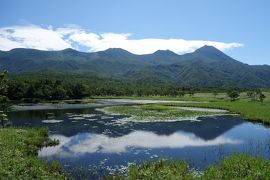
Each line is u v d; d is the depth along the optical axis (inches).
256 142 1711.4
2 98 2214.6
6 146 1290.6
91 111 3538.4
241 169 954.7
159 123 2502.5
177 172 987.9
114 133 2025.1
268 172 898.1
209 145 1641.2
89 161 1301.7
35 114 3230.8
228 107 3683.6
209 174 927.0
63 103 5054.1
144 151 1497.3
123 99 6437.0
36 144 1577.3
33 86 5743.1
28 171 945.5
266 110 3191.4
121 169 1175.6
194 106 4072.3
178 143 1694.1
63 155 1409.9
